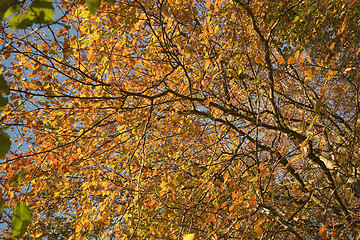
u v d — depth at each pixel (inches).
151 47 211.3
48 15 41.7
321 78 243.8
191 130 213.9
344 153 237.6
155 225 225.8
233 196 147.6
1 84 47.9
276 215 195.9
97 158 230.8
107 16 191.3
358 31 255.9
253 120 202.7
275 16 244.5
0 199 61.4
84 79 165.3
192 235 94.0
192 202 205.0
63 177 227.9
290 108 278.5
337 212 242.8
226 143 261.7
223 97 246.8
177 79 243.1
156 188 248.2
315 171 272.7
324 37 267.4
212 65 233.9
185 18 211.3
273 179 239.8
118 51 218.1
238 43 214.8
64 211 292.8
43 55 144.6
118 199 238.5
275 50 296.0
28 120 185.5
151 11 191.6
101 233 244.2
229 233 183.0
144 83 233.1
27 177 185.0
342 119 268.8
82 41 193.5
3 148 47.1
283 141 237.3
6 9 37.6
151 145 259.8
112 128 241.9
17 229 53.1
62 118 194.9
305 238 279.9
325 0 233.3
